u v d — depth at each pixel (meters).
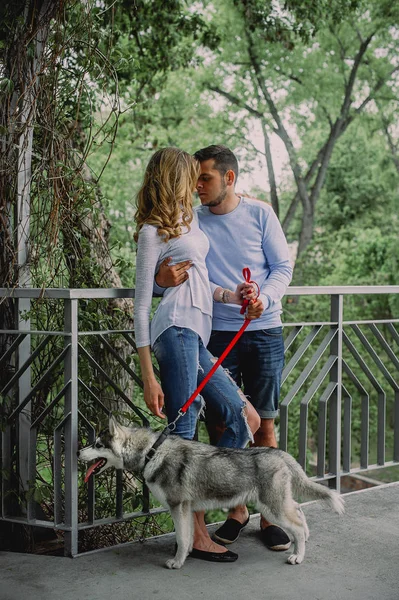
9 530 3.59
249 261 3.25
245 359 3.33
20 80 3.42
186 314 2.87
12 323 3.49
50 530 3.81
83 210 3.80
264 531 3.24
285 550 3.14
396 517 3.61
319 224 23.08
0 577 2.85
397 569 2.94
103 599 2.64
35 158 3.61
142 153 18.98
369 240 20.89
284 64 20.88
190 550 3.03
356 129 22.58
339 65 21.38
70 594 2.69
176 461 2.84
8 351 3.32
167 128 20.78
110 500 3.83
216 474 2.84
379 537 3.32
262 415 3.36
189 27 8.79
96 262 4.05
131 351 5.03
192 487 2.85
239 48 20.38
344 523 3.51
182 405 2.89
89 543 3.83
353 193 22.52
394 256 20.19
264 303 3.09
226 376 3.04
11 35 3.43
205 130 21.50
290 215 22.72
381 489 4.09
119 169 18.05
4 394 3.35
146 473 2.86
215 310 3.29
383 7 20.19
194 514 3.04
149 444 2.87
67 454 3.08
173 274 2.84
